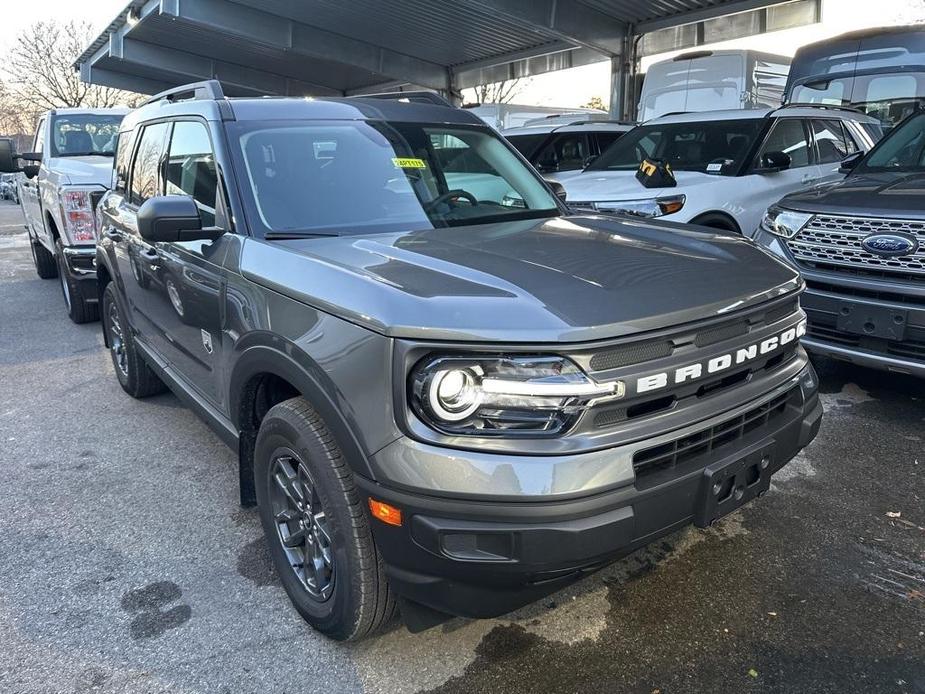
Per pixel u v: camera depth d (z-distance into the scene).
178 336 3.65
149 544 3.32
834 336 4.40
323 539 2.56
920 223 4.00
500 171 3.75
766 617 2.70
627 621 2.71
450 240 2.86
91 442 4.48
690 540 3.21
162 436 4.55
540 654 2.55
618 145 8.05
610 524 2.03
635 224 3.33
